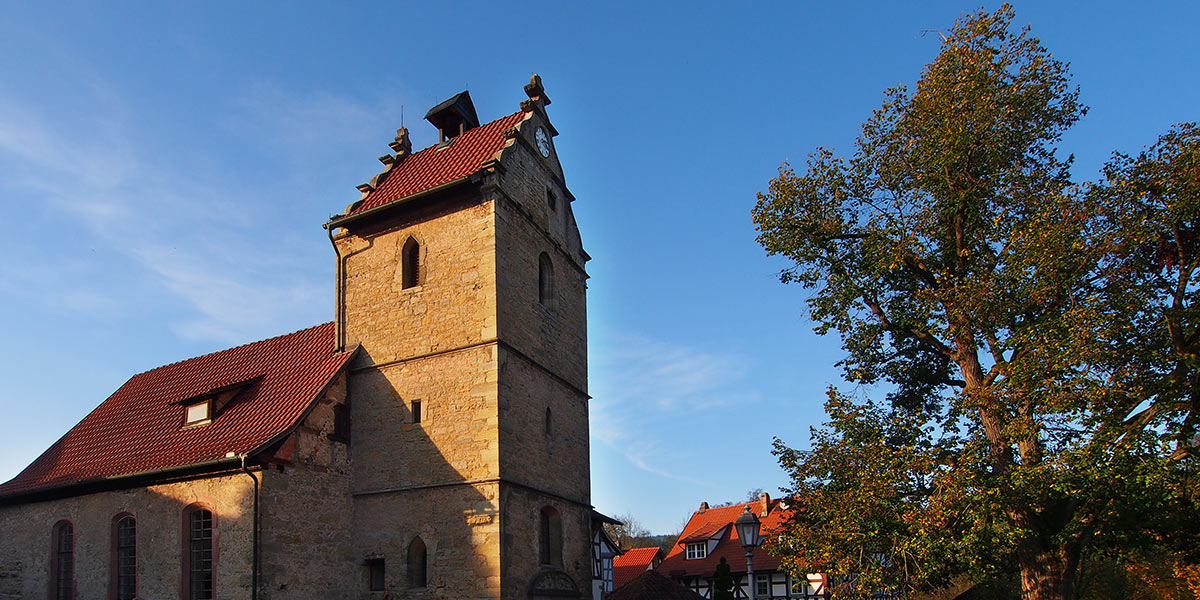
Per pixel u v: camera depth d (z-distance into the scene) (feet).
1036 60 66.90
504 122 93.50
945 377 77.41
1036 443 60.23
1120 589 106.22
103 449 87.40
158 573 74.38
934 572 63.98
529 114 91.91
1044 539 61.31
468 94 100.17
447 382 78.38
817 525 67.10
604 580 139.85
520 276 83.46
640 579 86.84
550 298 90.12
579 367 93.56
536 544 77.51
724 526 163.94
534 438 80.84
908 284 72.84
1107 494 54.34
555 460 84.23
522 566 74.43
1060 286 57.06
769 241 73.67
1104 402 53.21
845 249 72.95
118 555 78.74
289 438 73.87
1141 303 54.44
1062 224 56.39
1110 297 55.57
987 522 57.88
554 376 86.94
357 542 78.18
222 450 74.02
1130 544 60.34
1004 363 61.00
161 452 79.82
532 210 88.38
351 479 80.18
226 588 69.72
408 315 82.64
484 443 74.64
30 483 86.79
